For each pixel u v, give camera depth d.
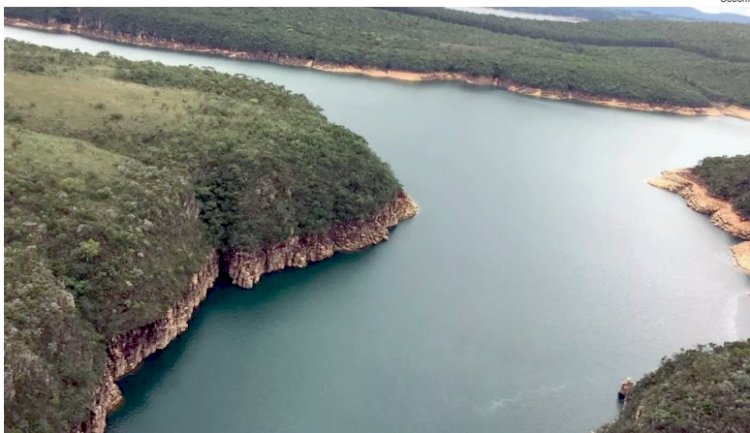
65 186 116.12
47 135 134.75
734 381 92.31
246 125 160.38
